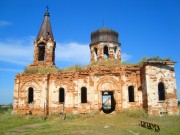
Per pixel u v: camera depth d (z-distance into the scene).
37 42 31.16
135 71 26.94
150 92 23.95
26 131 17.88
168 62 24.73
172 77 24.62
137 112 24.09
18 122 23.77
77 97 26.94
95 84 26.95
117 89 26.66
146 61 24.42
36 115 27.08
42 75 28.17
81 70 27.47
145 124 18.59
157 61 24.41
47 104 27.50
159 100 23.97
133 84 26.61
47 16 33.41
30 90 29.14
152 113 23.55
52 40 31.38
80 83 27.27
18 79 28.72
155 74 24.42
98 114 25.83
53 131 17.17
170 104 24.02
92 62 29.69
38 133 16.66
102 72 27.02
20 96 28.25
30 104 27.78
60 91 28.47
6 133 17.08
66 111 26.98
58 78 28.14
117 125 19.36
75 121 23.16
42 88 27.86
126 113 24.78
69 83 27.67
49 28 32.59
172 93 24.30
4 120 25.31
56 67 31.14
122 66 27.09
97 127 18.28
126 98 26.25
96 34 31.59
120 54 31.80
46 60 30.66
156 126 17.53
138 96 26.23
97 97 26.64
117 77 27.02
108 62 28.70
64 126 19.73
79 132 16.08
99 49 30.69
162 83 24.55
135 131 16.16
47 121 24.47
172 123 19.33
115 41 31.38
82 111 26.47
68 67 29.88
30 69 29.36
